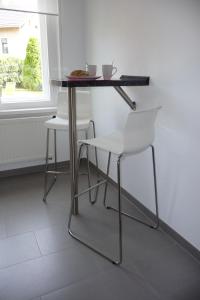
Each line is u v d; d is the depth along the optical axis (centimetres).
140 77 196
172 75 169
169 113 177
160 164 194
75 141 197
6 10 265
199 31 144
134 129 152
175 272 159
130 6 204
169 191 188
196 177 162
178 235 185
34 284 150
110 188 268
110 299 141
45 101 305
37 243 184
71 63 302
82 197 249
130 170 235
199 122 153
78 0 287
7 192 260
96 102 285
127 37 213
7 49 284
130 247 181
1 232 196
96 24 264
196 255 170
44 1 273
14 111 284
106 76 187
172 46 166
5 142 280
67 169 319
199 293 144
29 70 299
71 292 145
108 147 174
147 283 151
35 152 298
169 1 163
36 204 237
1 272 158
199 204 163
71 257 171
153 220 211
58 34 289
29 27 286
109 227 203
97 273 158
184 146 168
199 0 141
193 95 154
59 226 204
